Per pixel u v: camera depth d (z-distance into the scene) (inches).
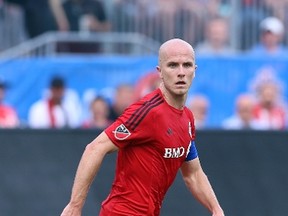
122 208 660.7
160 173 657.0
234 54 1280.8
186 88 641.6
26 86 1240.2
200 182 709.3
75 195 644.1
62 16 1295.5
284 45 1298.0
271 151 994.1
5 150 973.2
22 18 1286.9
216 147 990.4
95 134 986.7
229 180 982.4
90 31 1294.3
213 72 1257.4
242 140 994.7
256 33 1295.5
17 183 964.6
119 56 1247.5
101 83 1242.0
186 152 667.4
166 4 1296.8
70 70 1243.8
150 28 1294.3
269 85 1253.1
